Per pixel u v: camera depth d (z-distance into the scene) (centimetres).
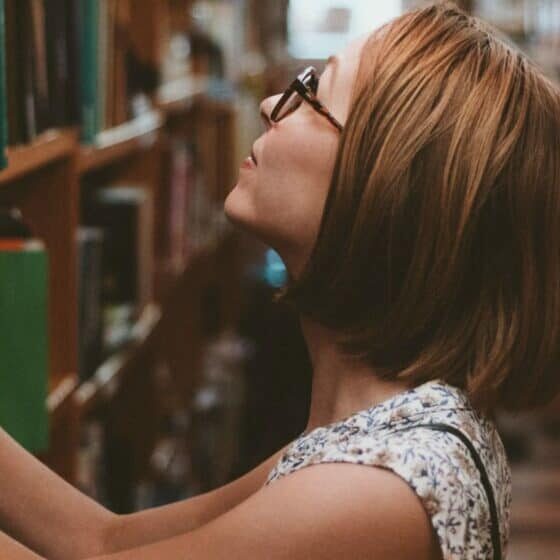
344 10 1182
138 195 416
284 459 167
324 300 170
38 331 238
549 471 729
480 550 154
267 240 176
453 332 168
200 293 668
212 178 711
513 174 164
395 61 163
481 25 175
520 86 167
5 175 221
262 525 148
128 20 411
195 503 204
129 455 474
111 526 204
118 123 369
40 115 253
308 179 170
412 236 162
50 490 204
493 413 175
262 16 1004
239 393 732
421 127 160
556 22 794
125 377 486
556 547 612
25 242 241
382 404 165
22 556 158
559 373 176
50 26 261
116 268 400
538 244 168
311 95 170
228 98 746
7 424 235
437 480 150
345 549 146
